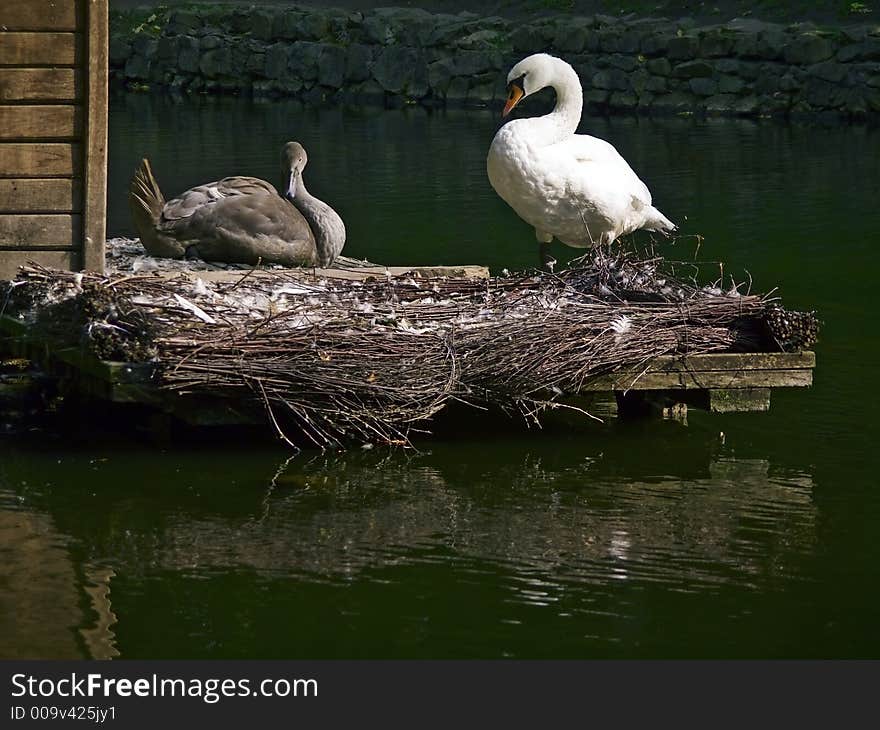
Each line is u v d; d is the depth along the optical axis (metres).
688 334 11.27
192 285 11.70
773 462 10.91
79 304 11.09
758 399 11.42
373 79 40.03
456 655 7.77
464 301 11.90
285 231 14.27
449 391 10.64
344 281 12.59
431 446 11.08
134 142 28.75
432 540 9.22
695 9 38.44
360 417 10.60
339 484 10.20
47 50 12.84
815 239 19.55
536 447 11.12
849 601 8.44
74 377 11.10
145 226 14.40
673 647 7.88
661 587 8.59
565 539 9.28
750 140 29.77
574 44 37.19
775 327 11.43
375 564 8.83
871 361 13.74
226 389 10.38
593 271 12.33
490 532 9.38
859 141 29.55
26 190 13.00
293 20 42.00
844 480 10.52
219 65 42.28
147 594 8.36
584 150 13.91
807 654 7.82
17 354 12.02
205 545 9.05
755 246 19.16
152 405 10.63
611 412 12.11
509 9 41.56
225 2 44.88
